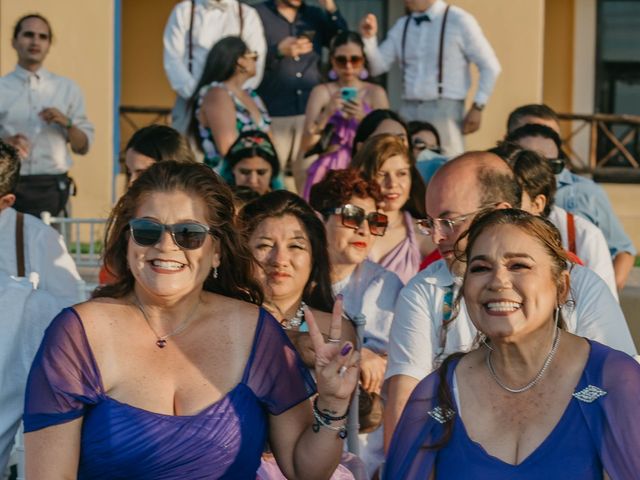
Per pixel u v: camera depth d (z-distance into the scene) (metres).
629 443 3.19
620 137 15.02
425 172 7.49
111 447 3.32
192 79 9.55
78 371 3.36
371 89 9.00
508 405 3.34
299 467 3.51
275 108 10.07
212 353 3.46
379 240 6.09
